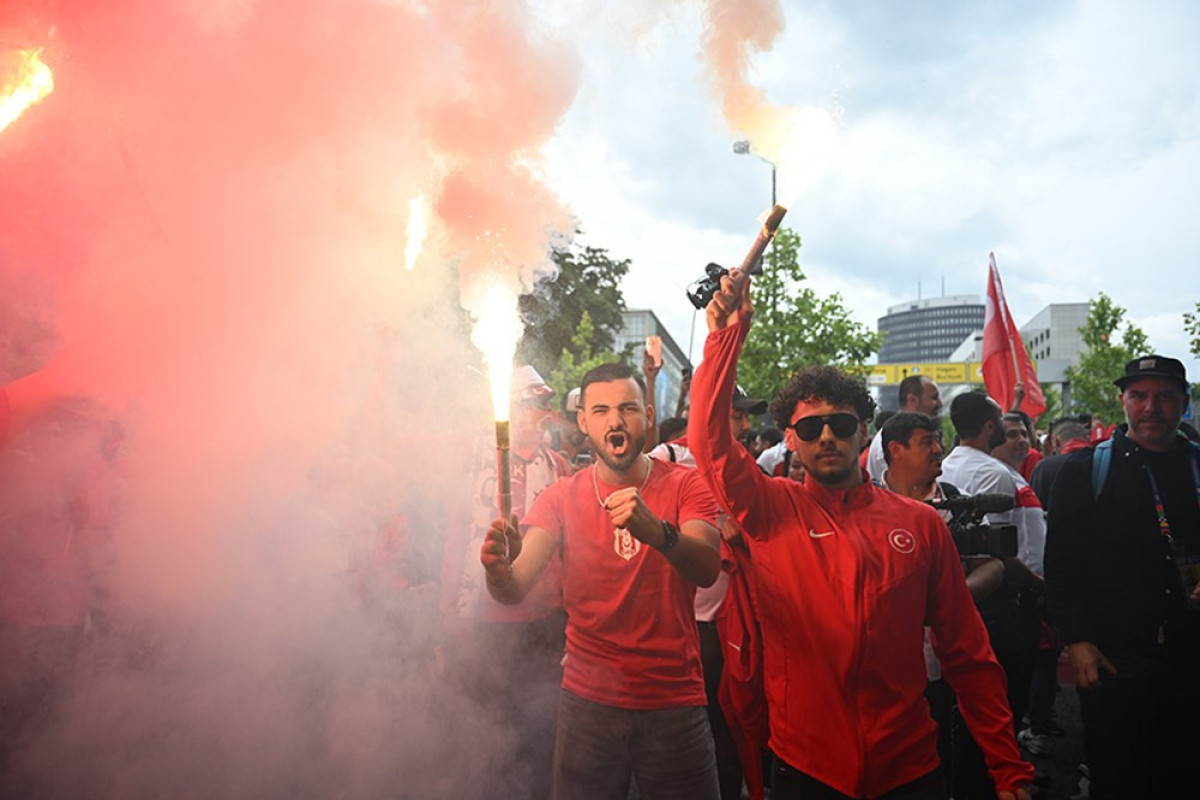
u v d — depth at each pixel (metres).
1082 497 3.34
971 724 2.29
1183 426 5.69
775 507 2.30
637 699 2.46
